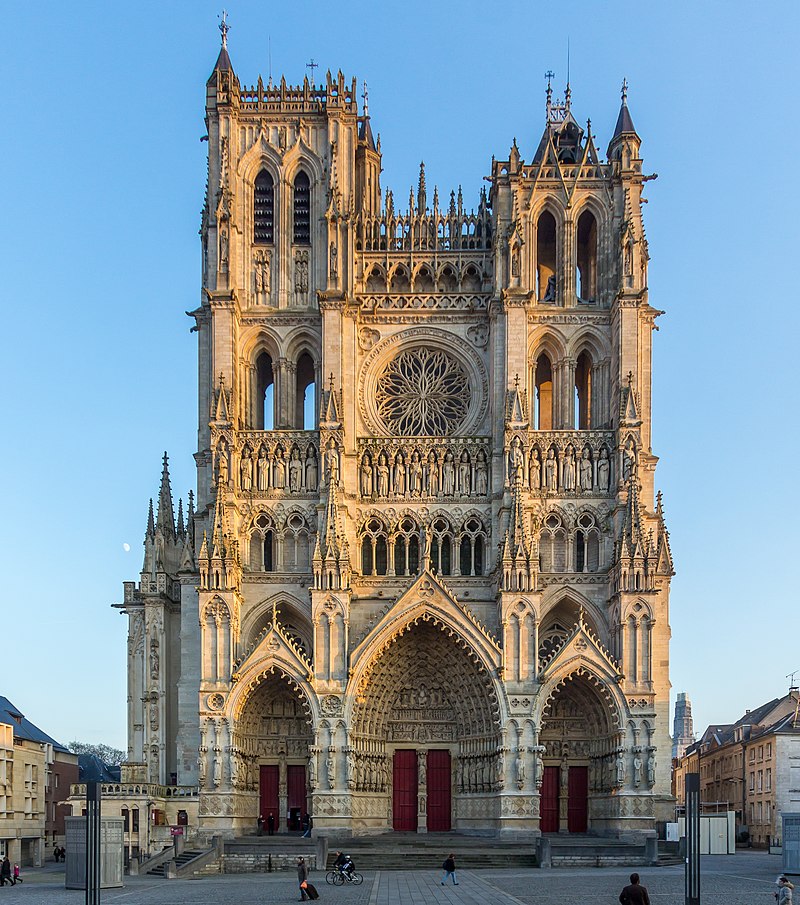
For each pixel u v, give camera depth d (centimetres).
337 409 10525
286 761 10556
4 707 12262
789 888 5219
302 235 11250
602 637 10400
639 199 11094
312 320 10994
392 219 11388
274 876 8356
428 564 10131
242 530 10531
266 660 9925
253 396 11025
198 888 7256
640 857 8906
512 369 10656
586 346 11112
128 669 11381
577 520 10569
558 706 10606
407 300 11131
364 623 10444
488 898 6359
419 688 10600
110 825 6950
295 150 11275
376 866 8731
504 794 9688
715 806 16225
